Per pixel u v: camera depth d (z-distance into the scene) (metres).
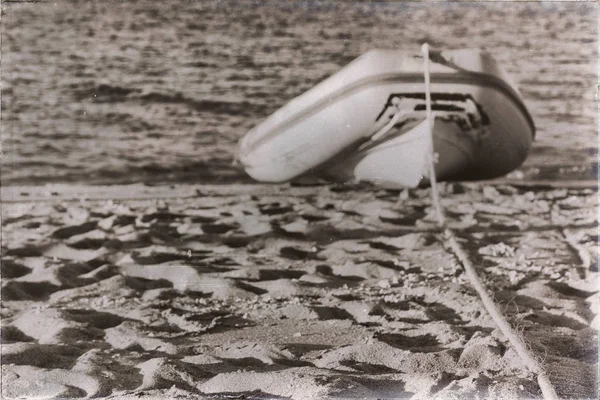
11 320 4.36
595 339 3.84
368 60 6.85
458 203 7.06
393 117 6.83
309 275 5.16
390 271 5.20
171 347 3.86
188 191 7.76
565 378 3.29
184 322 4.29
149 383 3.33
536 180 8.07
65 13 16.56
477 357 3.54
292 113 7.33
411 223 6.50
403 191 7.36
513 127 7.17
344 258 5.54
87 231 6.34
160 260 5.55
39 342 4.01
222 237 6.12
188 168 8.68
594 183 7.92
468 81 6.80
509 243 5.85
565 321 4.15
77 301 4.68
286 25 16.09
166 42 15.07
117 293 4.81
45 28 15.55
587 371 3.39
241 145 8.22
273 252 5.73
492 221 6.52
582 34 14.66
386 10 16.72
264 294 4.80
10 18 15.77
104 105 11.48
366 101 6.81
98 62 13.76
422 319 4.26
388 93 6.75
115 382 3.38
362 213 6.82
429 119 6.66
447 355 3.60
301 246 5.87
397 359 3.59
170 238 6.11
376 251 5.70
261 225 6.45
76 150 9.44
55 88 12.27
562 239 5.96
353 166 7.46
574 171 8.41
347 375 3.38
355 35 15.40
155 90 12.19
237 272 5.20
